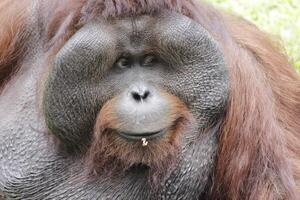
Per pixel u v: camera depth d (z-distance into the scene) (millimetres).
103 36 4242
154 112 4219
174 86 4383
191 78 4398
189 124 4484
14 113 4730
